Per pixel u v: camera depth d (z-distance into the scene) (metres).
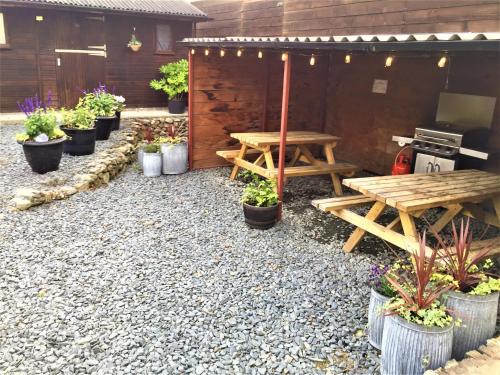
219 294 3.49
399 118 6.99
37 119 5.67
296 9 7.98
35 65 9.48
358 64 7.64
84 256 4.02
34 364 2.62
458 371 2.27
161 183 6.56
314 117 8.37
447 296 2.57
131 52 10.38
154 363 2.67
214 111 7.32
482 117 5.73
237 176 7.06
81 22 9.70
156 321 3.10
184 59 11.01
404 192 3.92
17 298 3.30
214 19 10.98
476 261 2.76
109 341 2.86
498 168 5.48
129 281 3.63
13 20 9.08
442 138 5.70
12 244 4.14
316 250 4.45
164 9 10.51
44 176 5.66
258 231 4.90
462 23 5.19
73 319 3.08
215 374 2.60
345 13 6.87
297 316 3.22
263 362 2.71
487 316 2.55
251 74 7.46
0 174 5.68
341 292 3.57
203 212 5.42
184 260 4.07
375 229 4.02
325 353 2.81
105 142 7.57
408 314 2.40
